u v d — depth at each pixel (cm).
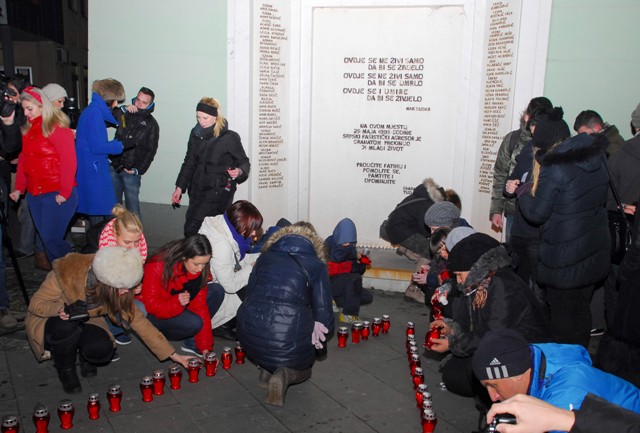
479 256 386
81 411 419
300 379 451
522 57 678
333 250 604
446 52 770
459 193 781
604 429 196
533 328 378
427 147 797
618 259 490
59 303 438
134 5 798
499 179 651
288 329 429
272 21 775
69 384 444
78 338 435
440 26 766
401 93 794
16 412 415
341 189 834
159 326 498
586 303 486
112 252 408
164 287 475
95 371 475
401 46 784
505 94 706
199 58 795
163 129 816
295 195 830
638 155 520
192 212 714
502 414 213
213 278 543
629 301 437
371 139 813
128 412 420
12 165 750
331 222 844
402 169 810
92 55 816
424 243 668
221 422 411
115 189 781
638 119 547
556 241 468
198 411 425
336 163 829
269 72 785
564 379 249
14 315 594
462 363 431
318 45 804
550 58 696
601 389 245
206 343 507
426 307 673
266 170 807
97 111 662
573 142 466
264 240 612
